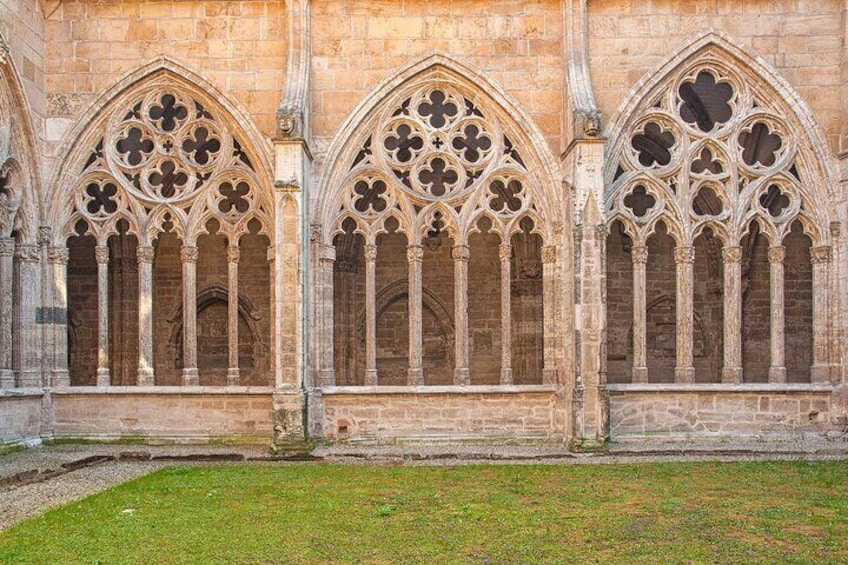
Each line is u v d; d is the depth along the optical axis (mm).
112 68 19375
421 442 18703
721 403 18891
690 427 18859
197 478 14633
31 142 18641
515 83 19312
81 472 15617
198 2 19344
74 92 19375
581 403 17531
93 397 19078
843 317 18922
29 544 10047
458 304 19234
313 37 19312
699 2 19297
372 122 19469
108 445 18703
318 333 18875
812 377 19297
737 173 19484
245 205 25453
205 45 19328
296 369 17609
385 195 19406
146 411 19047
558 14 19359
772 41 19328
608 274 25656
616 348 25594
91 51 19391
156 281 25422
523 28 19375
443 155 19500
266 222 19203
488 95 19312
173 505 12273
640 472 15023
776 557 9430
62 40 19406
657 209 19328
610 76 19234
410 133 20297
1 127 17469
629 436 18719
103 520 11305
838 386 18906
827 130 19297
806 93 19344
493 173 19359
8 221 18141
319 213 18953
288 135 17812
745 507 11984
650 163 23984
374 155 19438
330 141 19188
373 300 19234
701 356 25672
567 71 18891
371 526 10953
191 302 19406
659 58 19234
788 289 25484
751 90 19547
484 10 19391
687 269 19297
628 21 19281
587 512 11734
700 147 19500
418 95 19578
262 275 25547
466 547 9906
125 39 19391
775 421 18906
